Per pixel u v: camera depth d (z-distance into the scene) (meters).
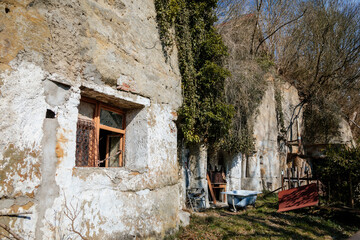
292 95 15.77
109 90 4.09
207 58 7.81
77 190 3.40
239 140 10.43
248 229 6.34
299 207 8.23
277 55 17.47
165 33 5.89
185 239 5.31
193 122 6.83
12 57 2.82
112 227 3.83
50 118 3.20
